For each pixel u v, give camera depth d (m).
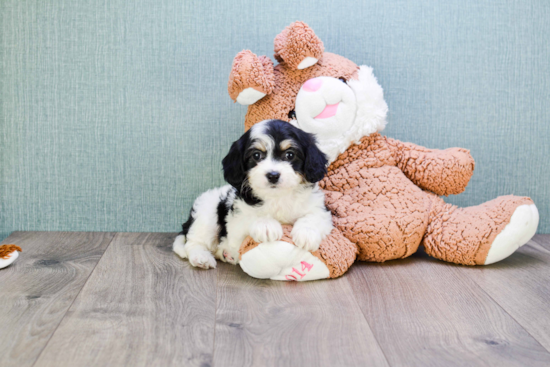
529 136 2.10
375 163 1.80
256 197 1.58
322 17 2.02
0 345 1.15
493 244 1.66
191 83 2.05
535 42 2.06
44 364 1.08
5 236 2.11
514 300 1.42
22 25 2.00
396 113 2.08
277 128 1.51
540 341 1.18
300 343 1.17
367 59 2.05
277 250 1.51
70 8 2.00
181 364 1.08
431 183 1.80
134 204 2.12
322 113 1.70
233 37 2.03
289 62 1.71
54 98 2.05
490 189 2.12
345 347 1.16
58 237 2.05
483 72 2.07
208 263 1.69
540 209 2.14
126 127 2.07
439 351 1.14
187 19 2.02
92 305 1.38
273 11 2.02
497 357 1.11
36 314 1.32
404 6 2.02
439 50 2.05
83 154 2.08
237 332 1.23
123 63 2.03
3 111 2.05
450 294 1.47
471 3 2.03
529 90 2.08
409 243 1.70
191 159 2.10
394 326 1.26
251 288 1.52
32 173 2.09
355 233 1.68
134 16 2.01
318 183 1.79
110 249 1.90
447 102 2.08
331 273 1.57
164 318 1.30
